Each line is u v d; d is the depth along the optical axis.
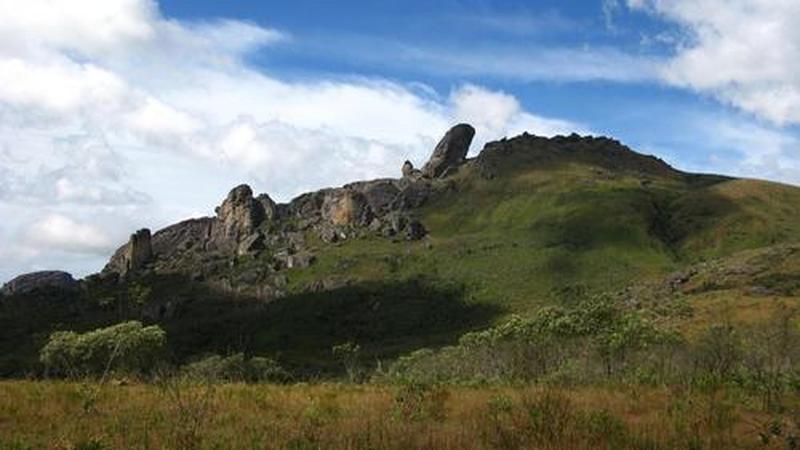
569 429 12.98
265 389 21.39
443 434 13.00
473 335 69.88
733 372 28.78
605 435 12.74
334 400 19.17
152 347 45.47
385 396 20.05
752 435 13.79
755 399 19.28
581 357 48.84
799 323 50.81
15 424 14.28
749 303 134.50
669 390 20.80
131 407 16.28
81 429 13.61
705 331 52.12
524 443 12.30
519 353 50.22
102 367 45.53
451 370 64.69
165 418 14.63
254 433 13.04
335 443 12.22
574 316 54.81
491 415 15.34
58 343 46.44
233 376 36.81
